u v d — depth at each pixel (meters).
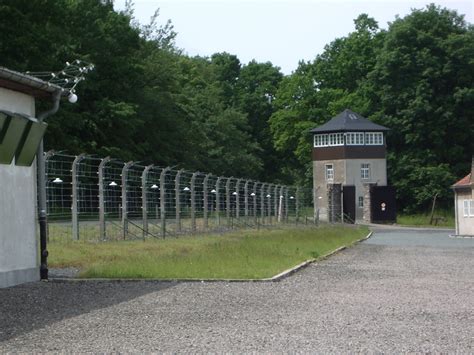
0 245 16.97
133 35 66.69
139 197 34.53
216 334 11.10
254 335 11.01
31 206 18.47
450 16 91.81
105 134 62.38
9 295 15.52
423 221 80.00
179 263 21.36
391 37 91.50
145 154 71.06
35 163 18.78
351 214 75.81
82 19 63.31
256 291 16.55
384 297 15.53
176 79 86.69
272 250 27.17
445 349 9.91
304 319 12.53
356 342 10.42
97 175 30.75
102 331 11.38
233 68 123.19
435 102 89.50
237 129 102.44
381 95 92.19
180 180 41.94
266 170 113.56
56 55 55.69
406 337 10.80
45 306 14.02
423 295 15.88
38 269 18.42
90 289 16.64
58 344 10.36
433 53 90.25
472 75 89.25
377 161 87.62
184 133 78.19
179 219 37.38
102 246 26.34
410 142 89.94
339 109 96.06
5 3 51.62
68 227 29.98
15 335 11.05
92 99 62.66
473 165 54.62
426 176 86.62
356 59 100.94
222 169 93.69
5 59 50.22
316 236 39.50
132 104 63.47
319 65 104.56
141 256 23.20
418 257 28.34
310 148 100.00
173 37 89.06
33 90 18.47
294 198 64.25
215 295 15.77
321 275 20.45
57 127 53.91
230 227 44.78
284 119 103.56
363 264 24.55
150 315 12.98
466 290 16.84
